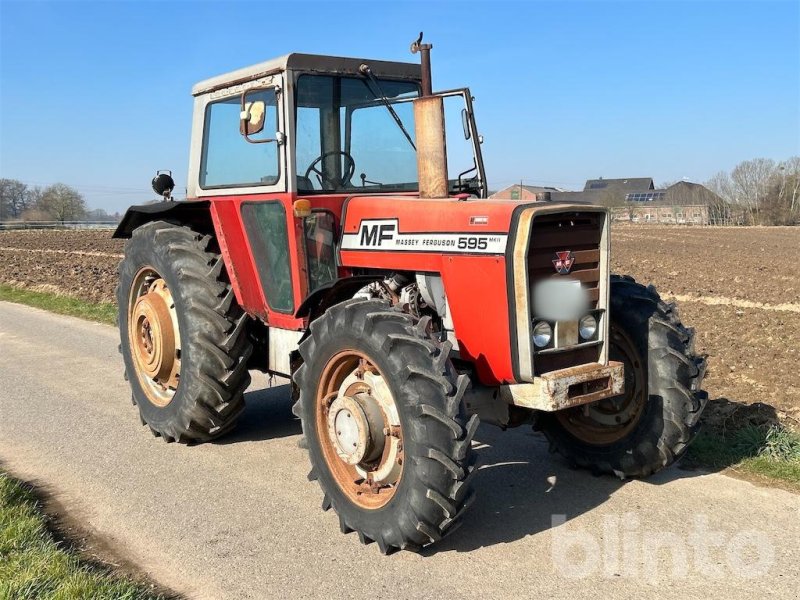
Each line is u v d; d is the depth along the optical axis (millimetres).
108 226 61125
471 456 3299
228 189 4824
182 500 4230
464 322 3736
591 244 3797
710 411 5492
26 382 6984
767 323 10328
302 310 4195
